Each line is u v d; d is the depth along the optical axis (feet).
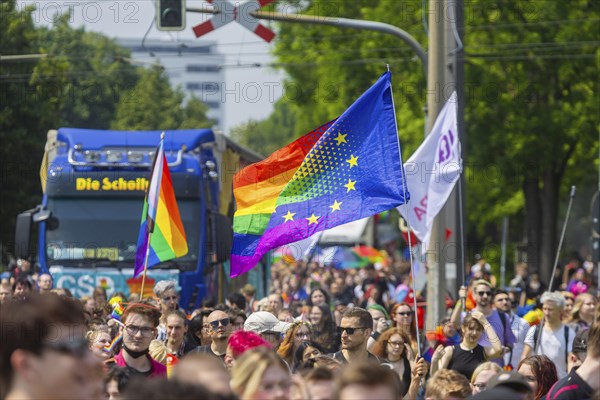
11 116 248.52
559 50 232.53
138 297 97.55
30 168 253.85
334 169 71.46
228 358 51.93
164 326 85.30
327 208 71.05
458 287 122.11
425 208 97.66
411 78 240.73
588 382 43.47
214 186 132.67
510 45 231.09
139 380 27.48
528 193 256.52
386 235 380.37
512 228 314.55
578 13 232.32
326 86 259.60
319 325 90.74
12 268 148.87
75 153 128.47
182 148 128.26
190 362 32.19
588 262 272.92
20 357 26.73
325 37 259.80
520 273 180.75
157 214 92.07
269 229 71.20
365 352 67.26
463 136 126.11
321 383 36.83
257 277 159.63
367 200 70.95
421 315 115.03
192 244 125.90
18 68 250.16
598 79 236.84
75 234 126.62
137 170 127.34
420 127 248.73
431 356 85.20
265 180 72.13
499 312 89.56
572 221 333.83
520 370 61.77
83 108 379.55
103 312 90.27
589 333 43.62
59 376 26.91
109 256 126.21
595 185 284.61
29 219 126.62
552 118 236.43
